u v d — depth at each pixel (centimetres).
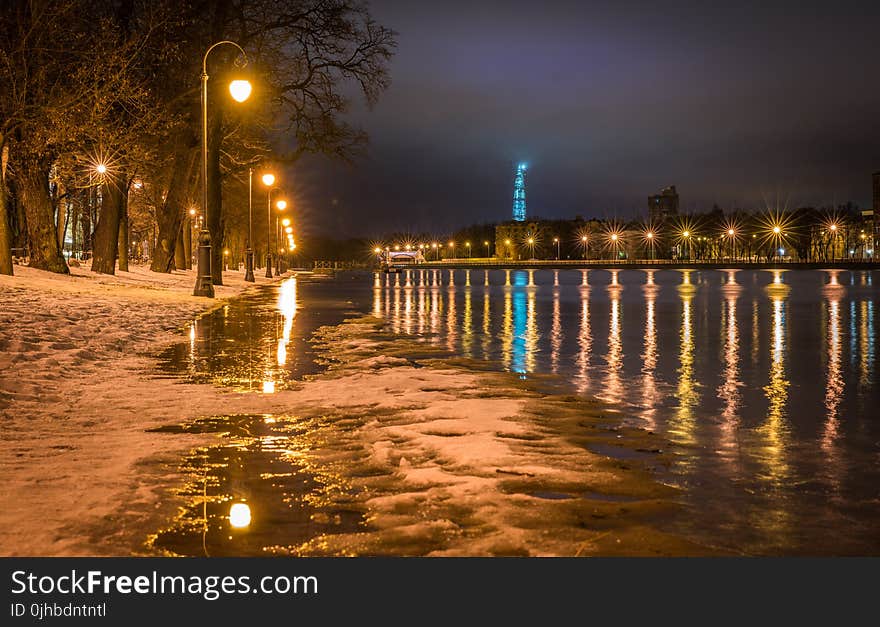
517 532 548
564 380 1277
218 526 566
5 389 1063
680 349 1736
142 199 6769
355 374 1316
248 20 4328
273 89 4612
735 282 6425
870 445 824
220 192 4772
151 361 1476
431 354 1634
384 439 831
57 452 774
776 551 521
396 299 3844
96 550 523
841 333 2097
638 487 655
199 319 2483
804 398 1117
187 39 4044
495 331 2169
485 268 14038
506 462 726
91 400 1056
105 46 3244
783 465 738
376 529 557
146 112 3522
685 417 973
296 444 816
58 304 2234
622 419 956
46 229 3691
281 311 2919
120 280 4109
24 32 3105
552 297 4059
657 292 4638
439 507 598
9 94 3069
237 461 746
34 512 589
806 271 10956
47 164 3578
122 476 689
